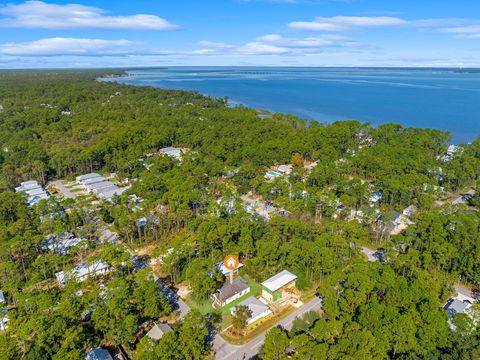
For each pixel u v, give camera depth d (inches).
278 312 2546.8
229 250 3080.7
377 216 3769.7
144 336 2113.7
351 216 4087.1
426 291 2369.6
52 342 1985.7
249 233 3166.8
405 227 3801.7
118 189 4790.8
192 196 3998.5
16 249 2974.9
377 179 4712.1
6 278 2810.0
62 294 2469.2
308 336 2080.5
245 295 2733.8
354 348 1886.1
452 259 2886.3
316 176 4822.8
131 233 3580.2
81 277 2893.7
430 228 3115.2
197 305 2628.0
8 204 3850.9
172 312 2541.8
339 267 2866.6
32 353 1878.7
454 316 2153.1
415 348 1984.5
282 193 4377.5
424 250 3046.3
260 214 4003.4
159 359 1886.1
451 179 4803.2
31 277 2802.7
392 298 2319.1
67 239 3457.2
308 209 3853.3
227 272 2957.7
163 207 4097.0
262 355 2003.0
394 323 2039.9
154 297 2385.6
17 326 2140.7
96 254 3307.1
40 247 3255.4
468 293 2738.7
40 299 2299.5
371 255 3324.3
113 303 2210.9
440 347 2042.3
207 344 2171.5
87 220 3796.8
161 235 3688.5
